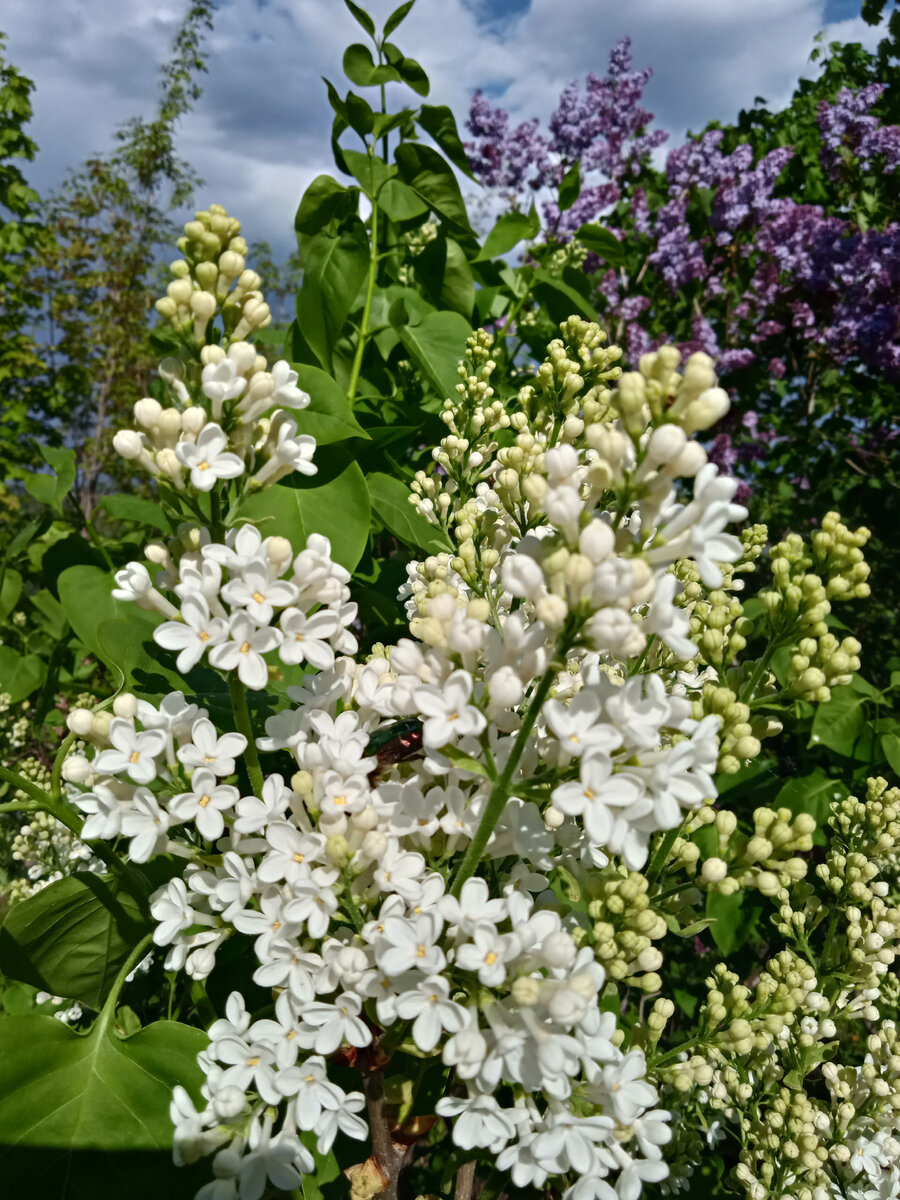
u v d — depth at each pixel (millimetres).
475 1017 179
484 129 984
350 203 457
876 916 307
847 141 1000
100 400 2307
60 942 249
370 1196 212
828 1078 300
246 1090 203
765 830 219
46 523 523
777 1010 241
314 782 209
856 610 748
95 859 479
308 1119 188
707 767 186
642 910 208
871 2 944
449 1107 181
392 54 440
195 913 222
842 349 1011
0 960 241
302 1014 194
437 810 208
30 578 820
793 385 1147
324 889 195
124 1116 206
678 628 181
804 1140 279
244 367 210
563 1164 186
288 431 223
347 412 350
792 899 330
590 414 285
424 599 249
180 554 220
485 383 343
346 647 229
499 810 191
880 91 962
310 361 460
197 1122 194
